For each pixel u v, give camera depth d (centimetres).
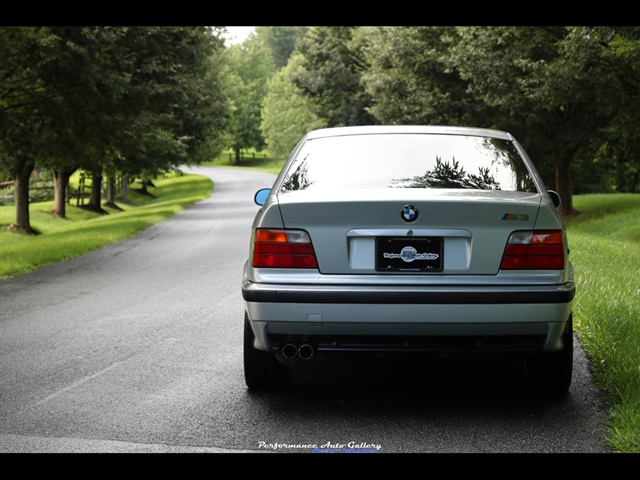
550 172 3209
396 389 519
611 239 2061
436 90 2609
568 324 477
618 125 1991
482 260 437
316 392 514
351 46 5262
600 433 420
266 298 437
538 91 1916
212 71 4162
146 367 591
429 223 436
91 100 1828
